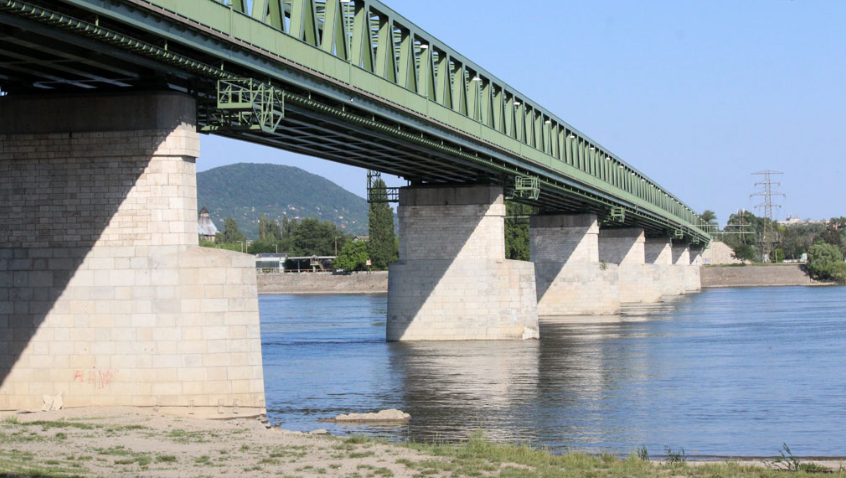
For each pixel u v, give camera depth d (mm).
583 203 99812
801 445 33281
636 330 81250
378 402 42188
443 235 69625
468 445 29047
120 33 27797
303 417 38281
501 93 67250
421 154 58500
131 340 33406
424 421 37438
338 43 43375
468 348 64500
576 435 34906
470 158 60219
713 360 58156
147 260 33375
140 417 31500
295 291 196250
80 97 33812
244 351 33469
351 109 44938
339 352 63562
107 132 33594
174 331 33281
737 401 42656
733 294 167625
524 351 62844
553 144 81562
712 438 34406
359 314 113000
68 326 33719
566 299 102375
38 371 33812
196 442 27453
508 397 43562
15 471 21469
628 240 135750
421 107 51938
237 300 33469
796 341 71250
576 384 47781
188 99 33938
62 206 33875
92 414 31656
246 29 33656
